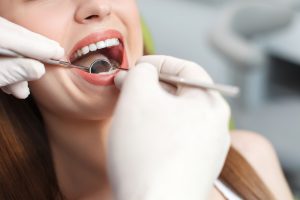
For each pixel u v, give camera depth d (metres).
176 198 0.63
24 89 0.82
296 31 2.21
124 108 0.69
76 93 0.88
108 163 0.68
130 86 0.71
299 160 1.88
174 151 0.65
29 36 0.80
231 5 2.38
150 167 0.65
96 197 1.02
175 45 2.42
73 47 0.88
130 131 0.67
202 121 0.68
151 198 0.63
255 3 2.29
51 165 1.02
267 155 1.36
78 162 1.00
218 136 0.69
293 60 2.15
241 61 2.02
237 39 2.08
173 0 2.62
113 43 0.91
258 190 1.14
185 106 0.69
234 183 1.13
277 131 1.95
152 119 0.67
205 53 2.42
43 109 0.96
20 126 0.99
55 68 0.85
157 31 2.49
